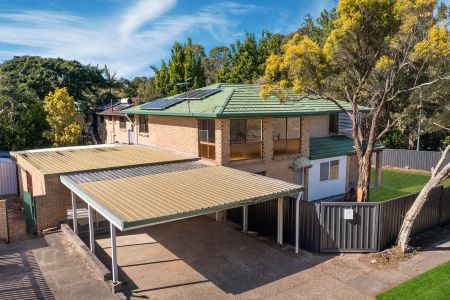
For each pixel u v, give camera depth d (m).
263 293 10.75
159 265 12.73
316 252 13.60
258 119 19.22
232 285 11.27
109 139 42.38
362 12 14.07
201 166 17.50
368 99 27.92
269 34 47.84
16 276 11.42
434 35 13.44
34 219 15.27
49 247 13.70
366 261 12.87
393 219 14.01
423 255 13.39
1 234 14.23
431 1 13.23
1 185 23.41
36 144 33.25
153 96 47.59
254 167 19.17
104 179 14.69
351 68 16.94
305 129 21.36
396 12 13.97
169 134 21.83
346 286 11.08
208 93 21.36
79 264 12.27
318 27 44.06
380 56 16.08
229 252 13.87
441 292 10.41
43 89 43.25
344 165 24.00
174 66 47.72
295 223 14.02
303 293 10.71
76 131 33.31
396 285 11.03
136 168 16.97
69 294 10.39
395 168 33.56
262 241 14.99
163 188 13.25
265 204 15.59
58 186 15.44
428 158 31.84
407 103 29.66
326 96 17.48
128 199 11.72
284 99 16.67
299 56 15.34
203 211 10.77
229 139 18.02
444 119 24.17
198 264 12.81
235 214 17.42
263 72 45.94
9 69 46.03
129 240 15.17
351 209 13.26
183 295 10.65
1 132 31.86
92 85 50.16
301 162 20.77
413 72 20.39
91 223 13.12
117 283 10.73
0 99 32.75
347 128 27.14
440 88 23.17
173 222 17.58
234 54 48.50
